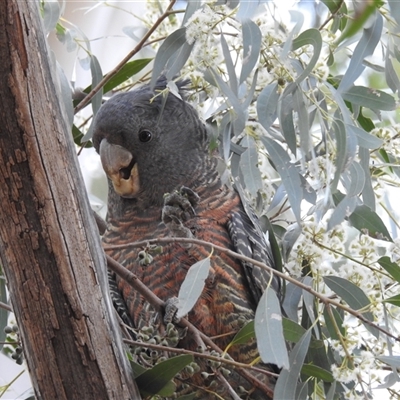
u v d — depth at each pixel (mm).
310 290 2770
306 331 2910
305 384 2982
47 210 2330
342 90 3254
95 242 2479
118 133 3887
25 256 2361
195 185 3949
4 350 3742
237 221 3822
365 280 3316
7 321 3422
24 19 2191
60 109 2359
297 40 3184
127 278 2887
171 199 3525
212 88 3598
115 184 3914
